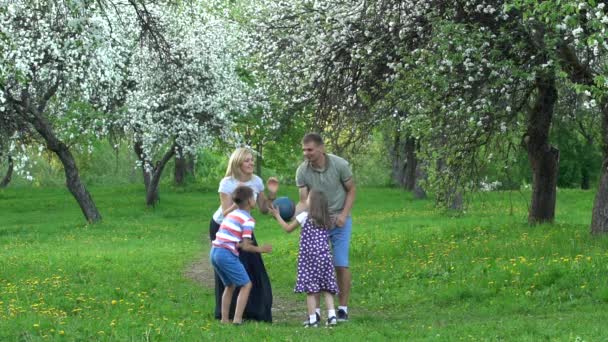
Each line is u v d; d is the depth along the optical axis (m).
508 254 15.34
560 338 8.03
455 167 17.48
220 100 36.38
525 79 15.26
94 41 17.58
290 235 26.98
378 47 16.34
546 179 21.59
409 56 15.91
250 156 10.45
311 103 18.72
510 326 9.02
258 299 10.37
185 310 11.22
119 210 41.25
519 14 14.88
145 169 39.03
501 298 11.89
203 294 13.37
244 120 38.66
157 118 37.00
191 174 55.44
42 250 23.17
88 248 23.67
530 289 12.13
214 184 54.72
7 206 45.03
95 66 29.45
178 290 13.88
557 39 13.90
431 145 16.95
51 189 54.16
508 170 19.34
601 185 17.42
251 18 23.77
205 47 35.97
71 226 32.31
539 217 21.73
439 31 14.81
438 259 15.73
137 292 13.34
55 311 10.84
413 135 16.31
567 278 12.18
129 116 36.69
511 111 15.92
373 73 16.80
